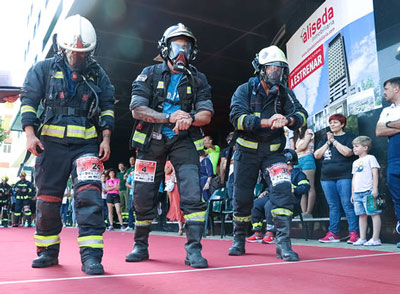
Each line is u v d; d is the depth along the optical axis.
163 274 2.21
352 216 4.86
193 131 2.81
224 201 6.81
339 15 5.59
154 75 2.83
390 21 4.73
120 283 1.91
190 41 2.79
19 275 2.19
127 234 7.86
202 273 2.25
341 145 5.02
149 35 8.67
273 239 5.20
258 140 3.22
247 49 9.20
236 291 1.71
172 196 7.56
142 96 2.77
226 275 2.17
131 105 2.75
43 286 1.83
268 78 3.09
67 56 2.42
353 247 4.15
